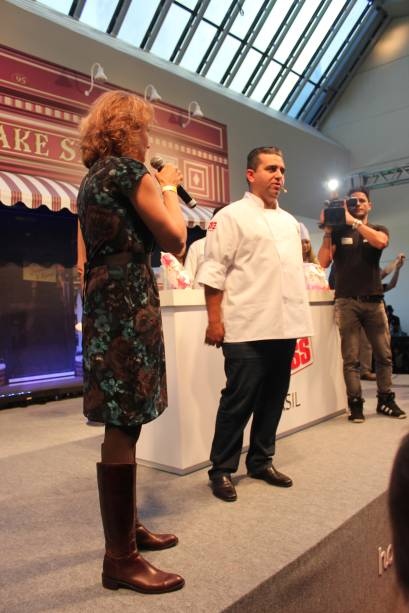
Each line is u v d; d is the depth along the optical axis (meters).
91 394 1.27
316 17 9.38
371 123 10.80
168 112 6.98
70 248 5.65
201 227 6.42
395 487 0.40
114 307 1.25
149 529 1.64
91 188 1.29
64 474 2.32
